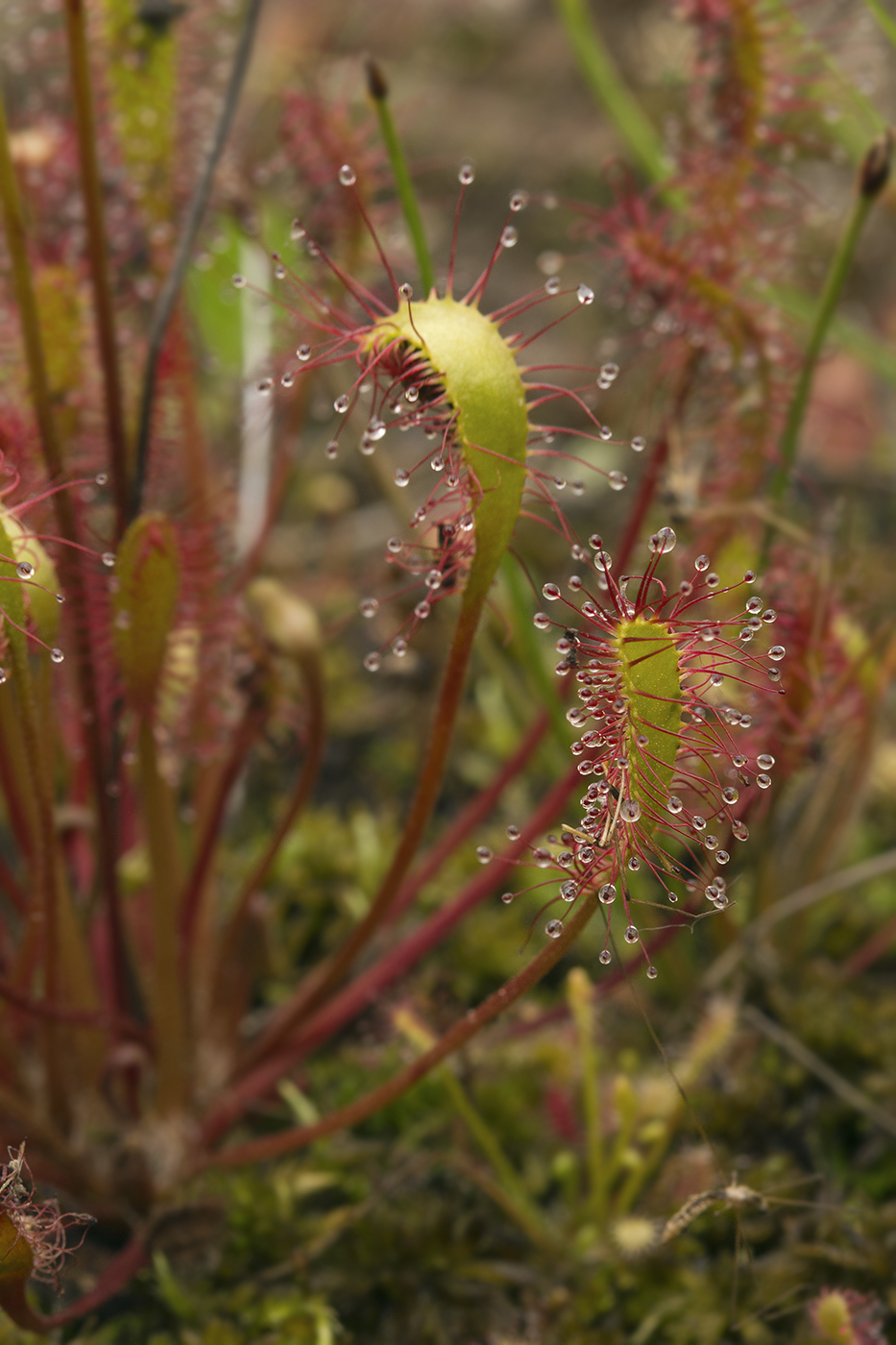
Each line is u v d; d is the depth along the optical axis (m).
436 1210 0.31
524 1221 0.30
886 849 0.40
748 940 0.32
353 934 0.30
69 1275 0.30
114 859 0.30
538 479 0.26
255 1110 0.32
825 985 0.34
